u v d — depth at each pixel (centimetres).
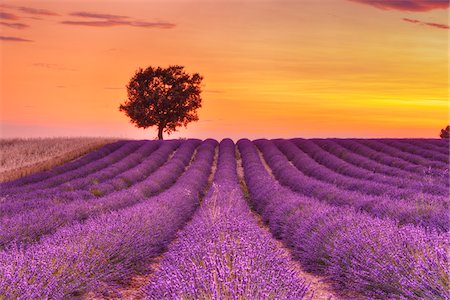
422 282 510
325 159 2716
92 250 679
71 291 559
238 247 573
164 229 980
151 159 2770
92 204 1228
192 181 1934
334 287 673
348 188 1662
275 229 1130
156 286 453
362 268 632
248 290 408
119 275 695
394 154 2750
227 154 3169
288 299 418
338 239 748
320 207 1038
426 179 1711
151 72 4616
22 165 2569
